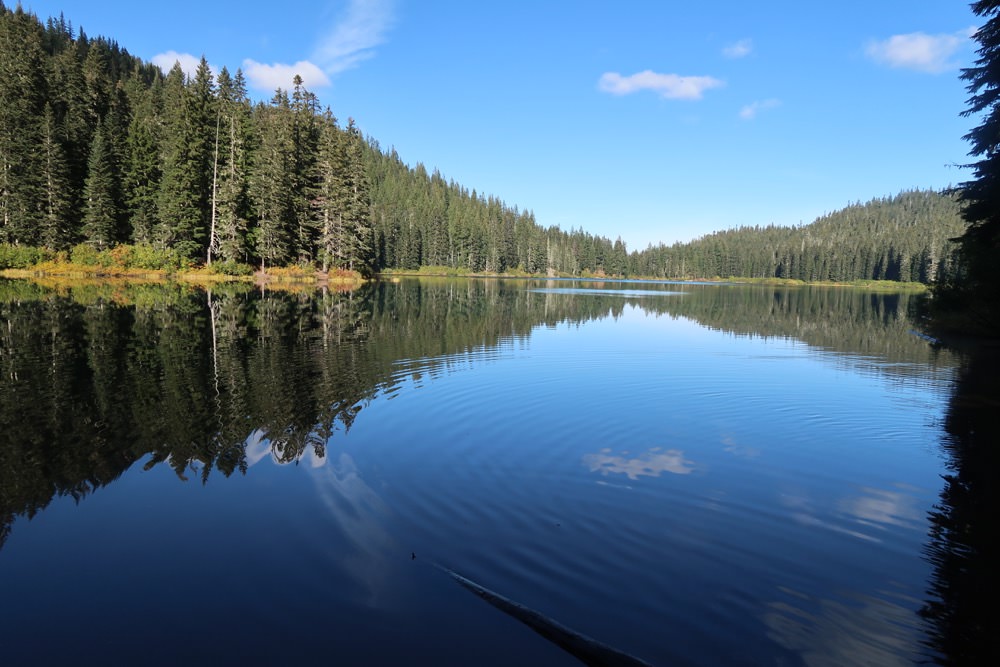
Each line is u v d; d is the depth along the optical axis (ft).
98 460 22.04
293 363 42.60
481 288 191.52
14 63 160.15
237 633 11.84
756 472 22.54
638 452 24.86
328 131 193.98
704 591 13.80
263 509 18.02
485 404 32.60
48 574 14.08
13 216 146.72
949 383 40.96
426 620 12.37
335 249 194.80
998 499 20.06
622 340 64.03
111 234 162.61
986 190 63.72
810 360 51.13
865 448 25.86
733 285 366.43
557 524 17.40
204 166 172.24
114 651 11.25
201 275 156.46
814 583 14.33
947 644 11.93
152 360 42.19
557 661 11.10
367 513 17.88
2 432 25.07
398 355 47.96
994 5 59.26
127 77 313.12
